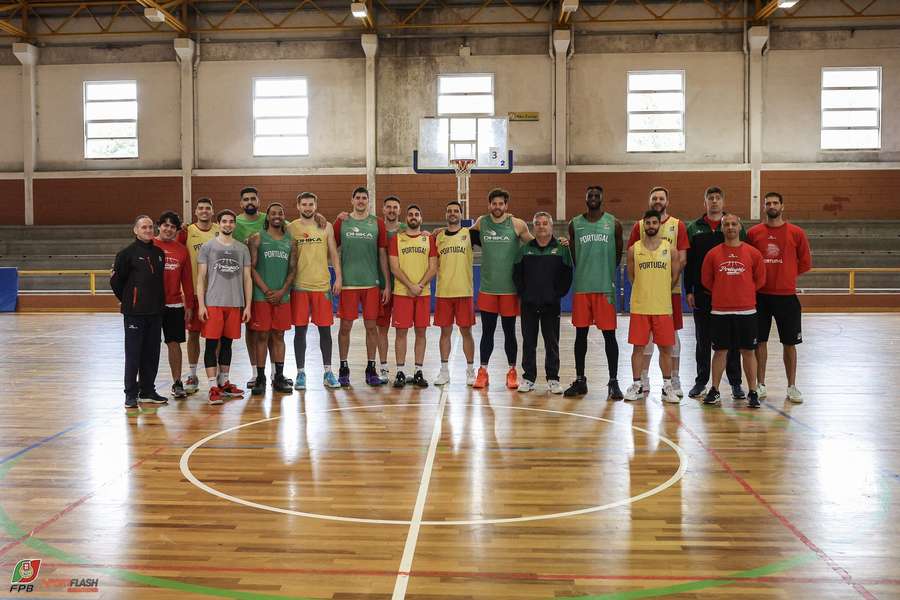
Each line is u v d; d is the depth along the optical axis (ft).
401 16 59.41
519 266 20.68
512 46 59.06
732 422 17.07
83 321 44.65
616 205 59.21
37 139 61.67
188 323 20.67
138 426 16.87
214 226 21.21
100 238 60.29
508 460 13.96
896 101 57.67
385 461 13.92
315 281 21.20
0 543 9.86
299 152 60.54
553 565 9.13
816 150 58.29
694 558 9.34
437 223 59.77
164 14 55.11
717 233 19.34
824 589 8.45
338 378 22.35
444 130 54.39
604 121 59.11
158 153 61.05
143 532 10.25
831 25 57.52
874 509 11.16
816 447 14.82
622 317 45.78
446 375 22.15
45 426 16.88
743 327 18.49
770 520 10.69
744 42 57.67
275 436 15.88
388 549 9.65
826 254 55.57
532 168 59.16
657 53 58.49
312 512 11.10
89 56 61.00
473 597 8.27
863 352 29.53
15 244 59.52
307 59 59.88
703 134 58.65
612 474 13.02
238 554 9.48
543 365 26.86
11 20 61.31
